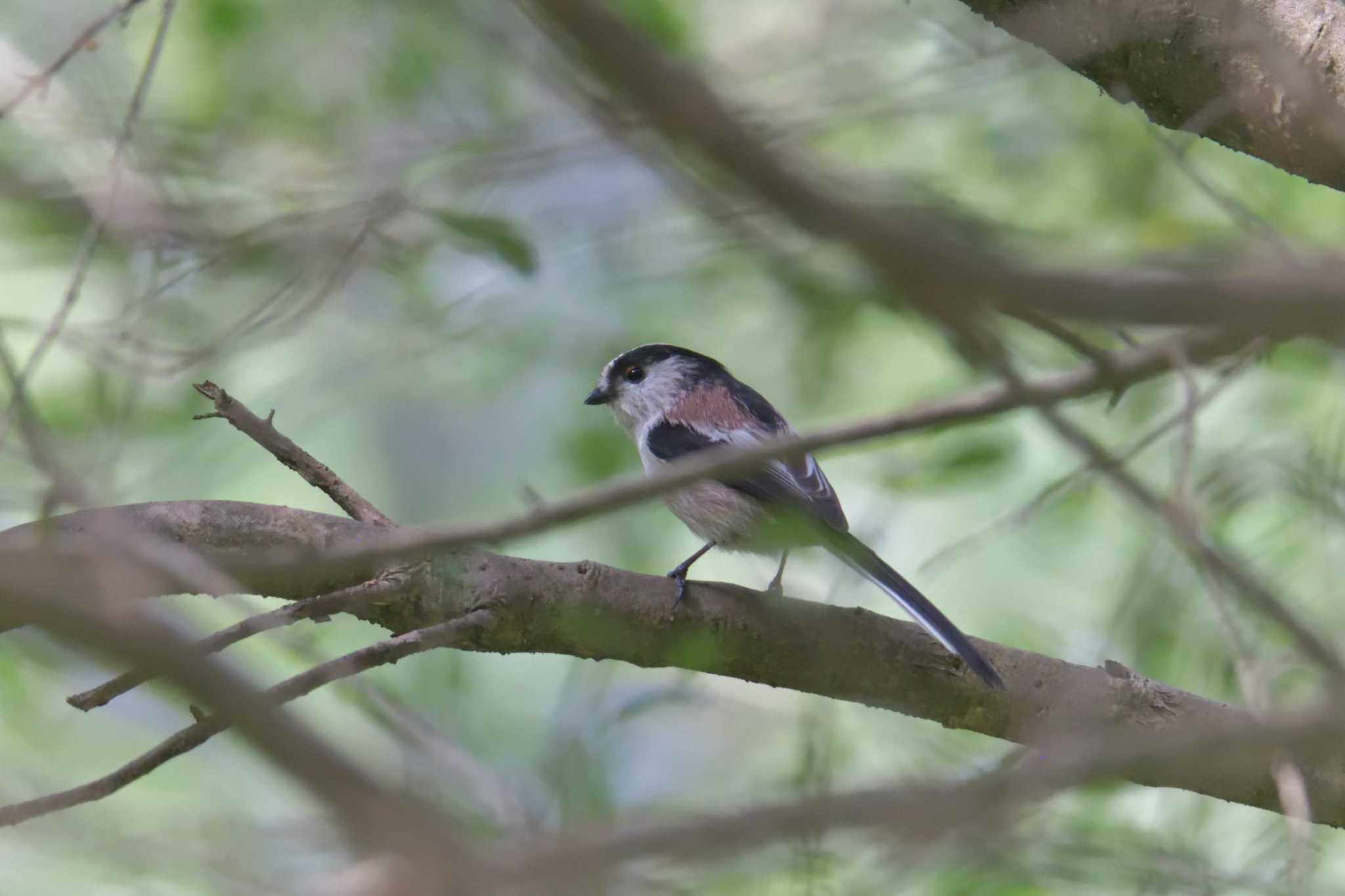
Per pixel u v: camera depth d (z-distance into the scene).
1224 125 6.84
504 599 7.04
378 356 12.08
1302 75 6.33
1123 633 9.31
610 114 4.90
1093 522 11.26
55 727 9.84
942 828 4.20
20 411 6.39
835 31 11.77
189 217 9.80
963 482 10.74
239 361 11.80
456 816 4.86
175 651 3.59
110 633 3.59
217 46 11.63
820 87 10.98
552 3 3.59
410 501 13.89
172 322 9.70
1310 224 10.88
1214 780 6.79
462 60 10.94
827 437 5.16
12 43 11.05
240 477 11.86
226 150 10.73
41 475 6.65
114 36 11.23
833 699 7.74
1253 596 6.50
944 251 4.03
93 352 8.69
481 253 10.19
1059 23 7.09
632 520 12.93
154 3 9.49
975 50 10.45
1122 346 9.13
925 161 12.02
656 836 3.93
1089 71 7.16
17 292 10.35
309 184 10.66
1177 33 6.81
